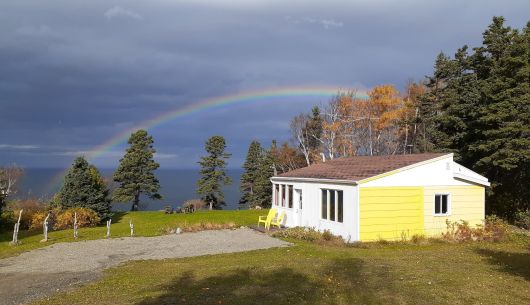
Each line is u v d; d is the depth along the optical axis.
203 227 25.92
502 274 12.38
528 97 24.81
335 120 54.59
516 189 28.36
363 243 19.48
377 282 11.37
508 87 25.97
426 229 21.28
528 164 26.45
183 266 14.36
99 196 34.00
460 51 30.98
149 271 13.62
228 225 26.58
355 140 53.97
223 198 59.72
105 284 11.88
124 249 19.09
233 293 10.33
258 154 65.69
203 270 13.41
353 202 20.34
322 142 55.78
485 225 22.19
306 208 24.64
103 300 10.02
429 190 21.48
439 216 21.66
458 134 29.11
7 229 30.83
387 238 20.44
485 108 26.53
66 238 23.28
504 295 10.02
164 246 19.86
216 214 37.66
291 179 26.42
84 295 10.62
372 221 20.23
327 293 10.25
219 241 21.11
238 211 40.53
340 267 13.55
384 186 20.56
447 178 21.94
